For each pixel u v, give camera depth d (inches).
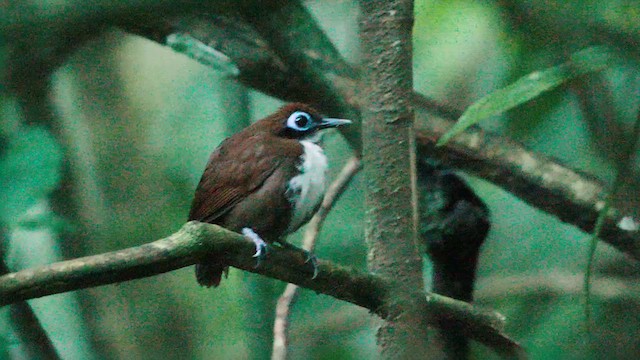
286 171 352.2
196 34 342.0
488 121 462.6
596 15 325.7
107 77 514.6
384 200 256.5
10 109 301.4
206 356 498.0
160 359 485.4
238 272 485.7
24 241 463.5
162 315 495.2
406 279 257.3
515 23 366.3
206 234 223.9
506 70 404.2
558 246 494.9
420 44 453.1
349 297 258.8
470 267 331.0
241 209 352.2
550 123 449.4
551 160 357.4
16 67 270.8
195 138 538.6
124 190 504.1
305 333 486.0
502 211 506.9
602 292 413.4
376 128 255.8
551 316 370.3
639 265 428.1
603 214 247.4
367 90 256.8
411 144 256.4
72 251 427.2
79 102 511.5
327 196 373.4
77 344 500.4
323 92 358.6
